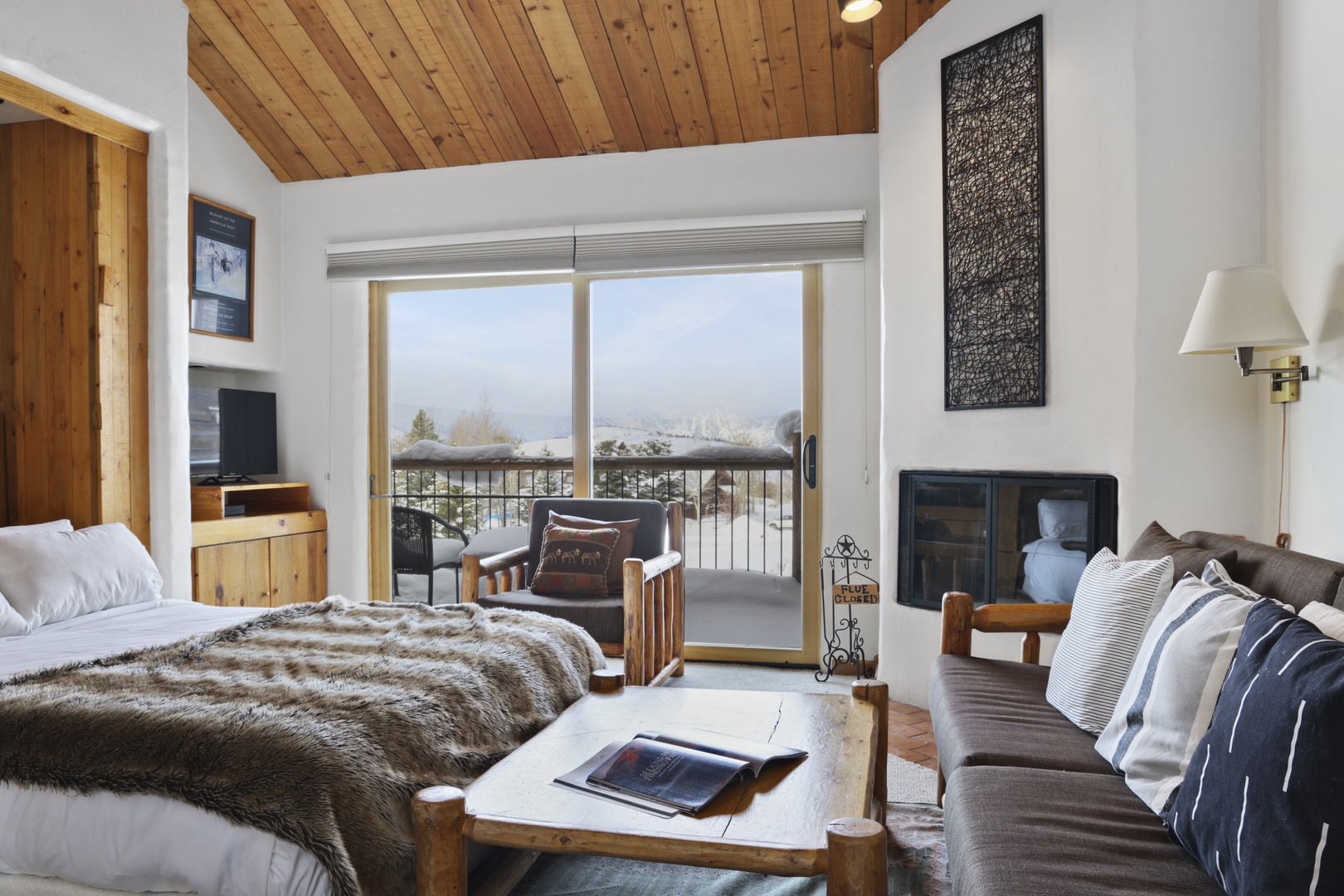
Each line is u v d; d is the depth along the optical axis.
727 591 4.28
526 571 3.89
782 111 3.97
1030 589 3.12
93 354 3.25
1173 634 1.61
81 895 1.56
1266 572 1.85
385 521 4.65
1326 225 2.15
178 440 3.49
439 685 1.89
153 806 1.53
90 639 2.48
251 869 1.45
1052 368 3.01
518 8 3.66
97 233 3.23
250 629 2.37
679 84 3.90
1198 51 2.67
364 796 1.50
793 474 4.21
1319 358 2.18
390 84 4.07
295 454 4.65
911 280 3.53
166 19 3.42
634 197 4.25
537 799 1.54
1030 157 3.04
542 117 4.14
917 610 3.50
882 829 1.34
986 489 3.24
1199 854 1.25
